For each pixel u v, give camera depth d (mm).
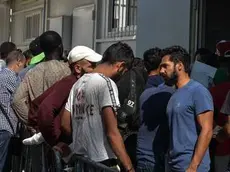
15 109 5418
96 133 4023
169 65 4266
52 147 4516
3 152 6195
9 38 15164
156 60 5031
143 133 4539
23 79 5500
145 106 4535
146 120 4516
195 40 7305
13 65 6387
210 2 7754
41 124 4430
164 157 4438
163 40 7652
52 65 5316
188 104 4133
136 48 8266
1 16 15336
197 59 6016
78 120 4145
